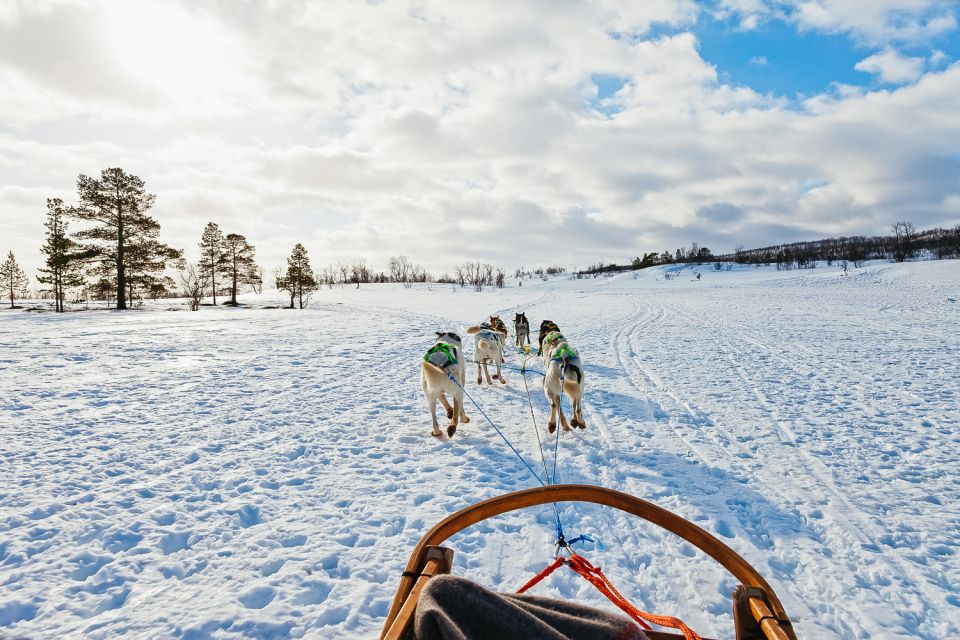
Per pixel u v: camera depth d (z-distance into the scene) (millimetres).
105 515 4238
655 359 12570
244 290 84500
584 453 5875
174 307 50094
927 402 7719
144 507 4402
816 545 3807
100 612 3010
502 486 4938
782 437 6332
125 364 12000
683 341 15703
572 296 51281
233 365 12039
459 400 6582
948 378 9266
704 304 33094
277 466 5445
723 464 5453
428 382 6406
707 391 8930
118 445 6047
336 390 9359
